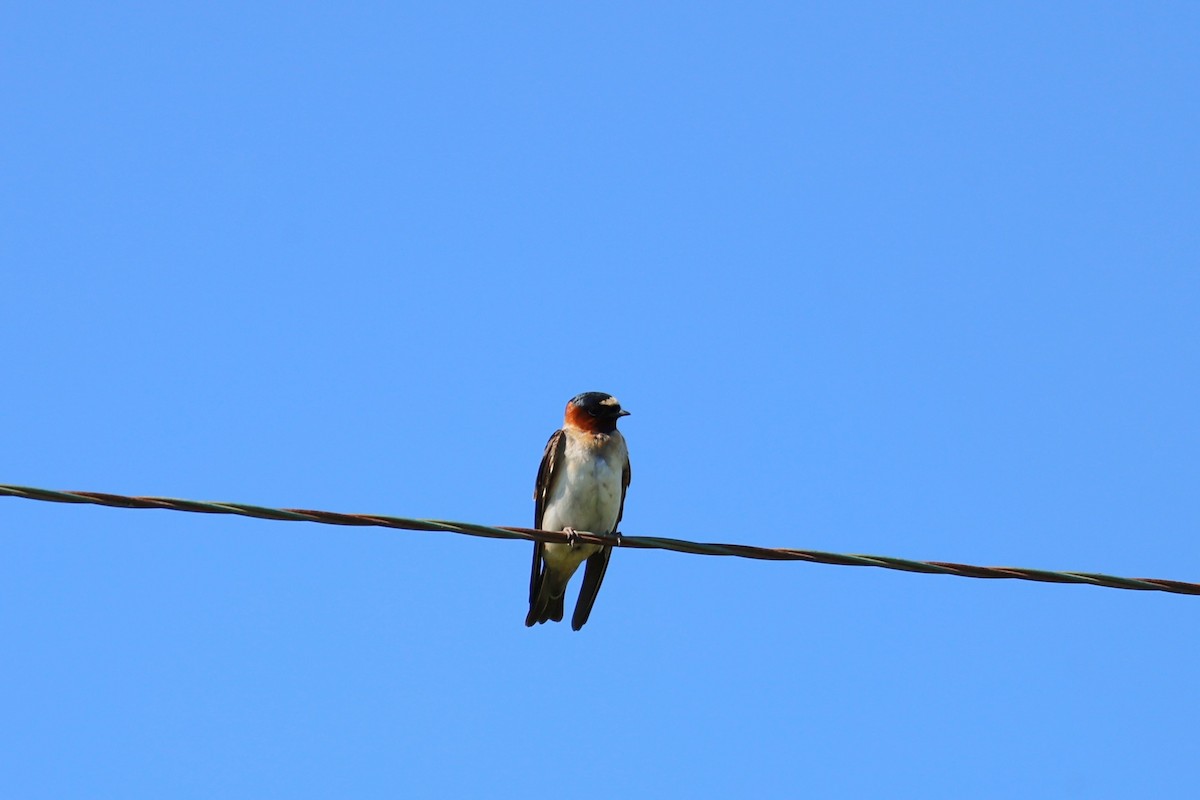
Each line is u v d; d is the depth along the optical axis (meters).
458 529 11.09
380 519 10.71
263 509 10.32
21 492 9.72
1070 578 11.27
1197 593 11.30
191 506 10.10
